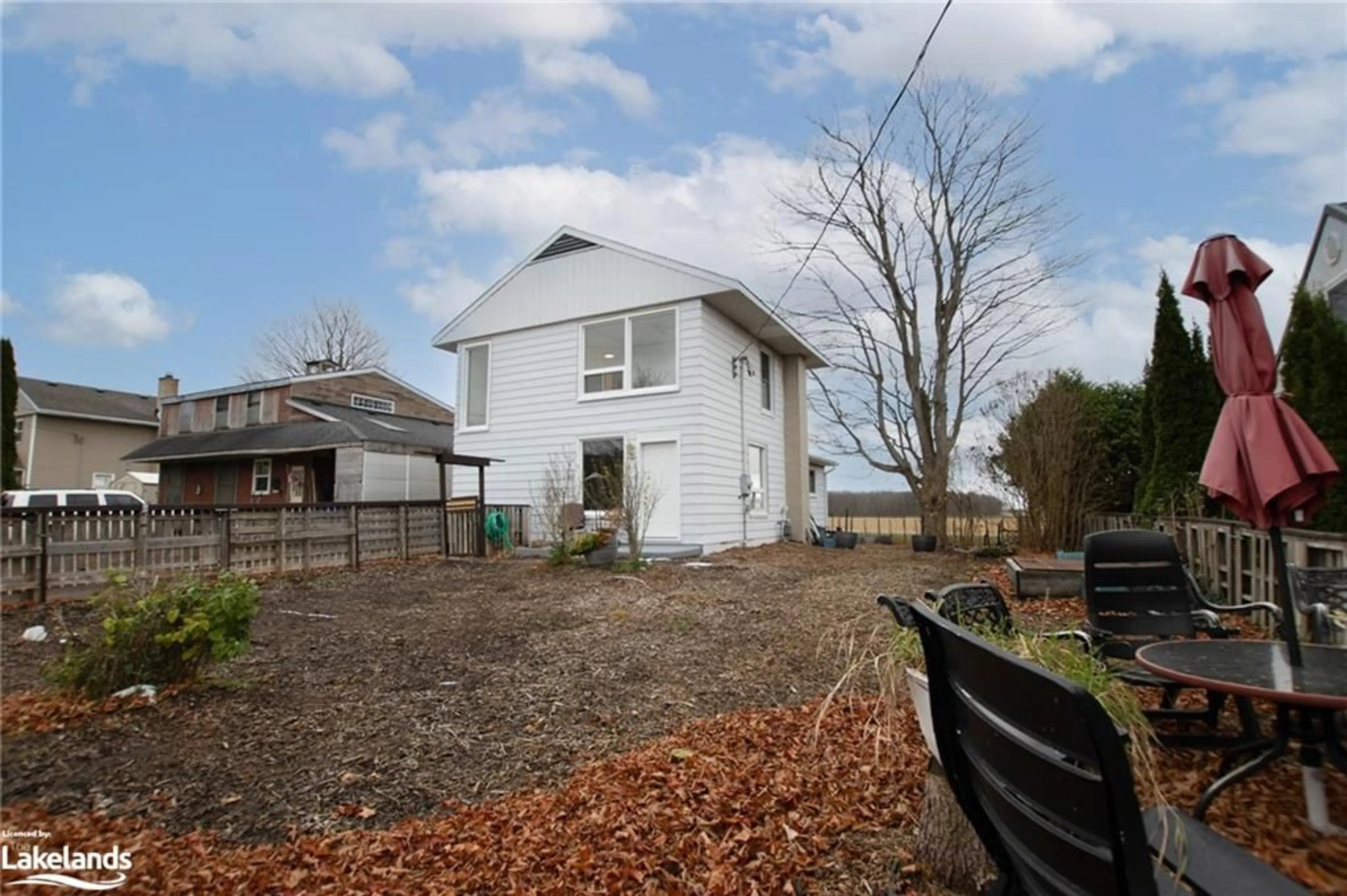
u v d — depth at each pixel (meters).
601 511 12.00
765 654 5.01
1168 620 3.67
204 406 22.05
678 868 2.33
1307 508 2.50
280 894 2.23
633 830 2.56
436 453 11.68
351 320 36.78
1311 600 3.36
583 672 4.63
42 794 2.90
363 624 6.18
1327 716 2.33
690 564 10.44
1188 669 2.36
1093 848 1.01
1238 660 2.49
